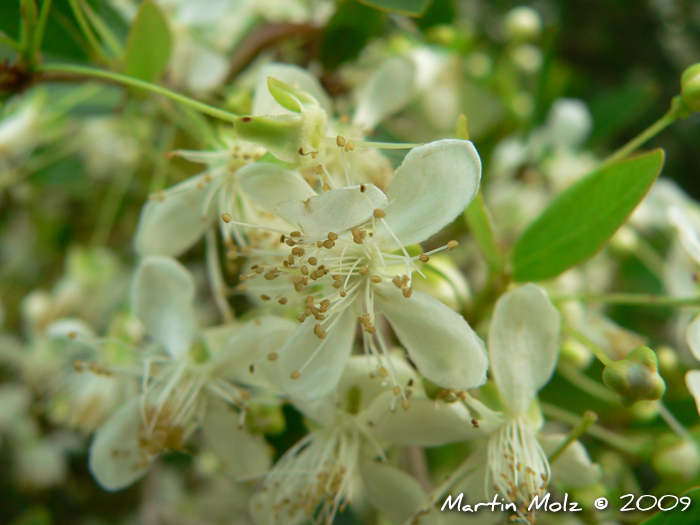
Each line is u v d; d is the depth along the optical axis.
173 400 0.08
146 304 0.08
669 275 0.10
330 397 0.08
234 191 0.08
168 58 0.09
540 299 0.08
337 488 0.08
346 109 0.10
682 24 0.19
